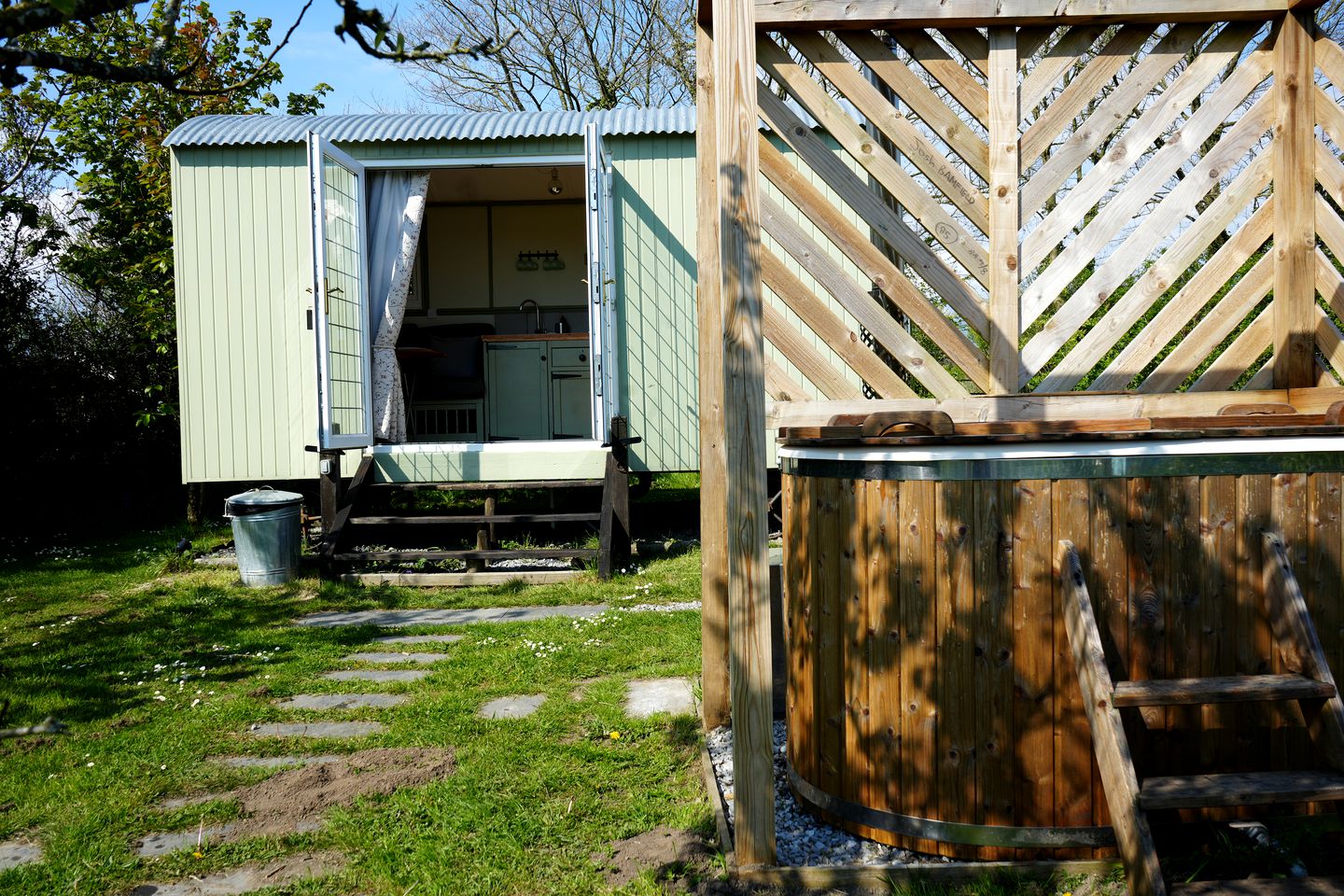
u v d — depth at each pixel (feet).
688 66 61.00
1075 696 8.42
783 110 11.31
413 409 31.19
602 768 11.30
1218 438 8.46
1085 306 11.65
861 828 9.24
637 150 27.30
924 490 8.68
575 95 62.59
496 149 26.81
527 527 29.40
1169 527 8.48
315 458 27.14
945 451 8.57
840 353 11.32
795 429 10.27
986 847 8.57
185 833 9.91
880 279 11.33
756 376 8.66
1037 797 8.47
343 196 24.95
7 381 34.78
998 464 8.46
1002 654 8.49
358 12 4.46
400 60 4.70
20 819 10.28
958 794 8.63
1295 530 8.58
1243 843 8.55
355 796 10.62
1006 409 11.31
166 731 13.12
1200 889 7.27
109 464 38.45
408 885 8.61
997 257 11.32
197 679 15.85
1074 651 8.18
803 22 10.85
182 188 27.09
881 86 16.30
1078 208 11.59
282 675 15.96
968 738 8.59
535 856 9.12
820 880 8.46
